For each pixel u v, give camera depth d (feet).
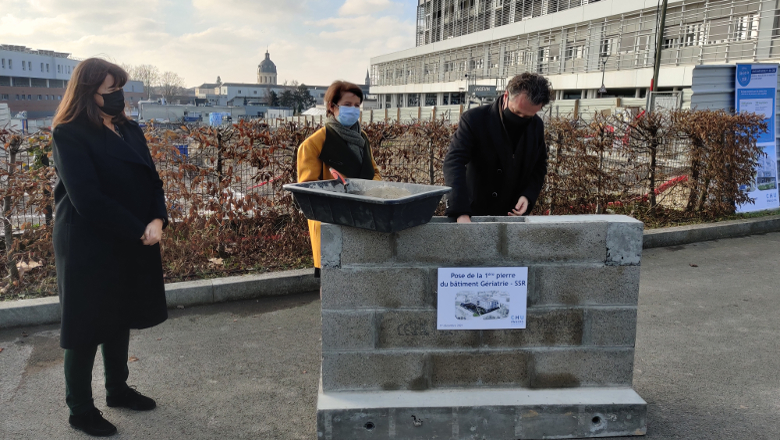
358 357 9.06
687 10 88.17
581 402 9.01
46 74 370.94
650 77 93.30
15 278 16.47
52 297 15.31
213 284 16.49
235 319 15.24
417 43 230.48
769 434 9.38
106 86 8.77
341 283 8.82
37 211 16.85
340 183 9.92
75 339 8.79
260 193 19.42
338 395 9.08
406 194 8.87
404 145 22.31
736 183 27.66
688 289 18.06
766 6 74.69
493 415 8.91
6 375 11.68
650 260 21.84
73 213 8.84
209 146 18.43
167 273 17.75
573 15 116.78
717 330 14.51
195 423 9.85
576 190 25.05
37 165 16.88
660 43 60.80
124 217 8.72
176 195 18.04
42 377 11.60
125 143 9.28
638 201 26.84
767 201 30.40
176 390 11.10
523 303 9.04
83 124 8.75
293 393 11.03
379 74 256.32
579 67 117.08
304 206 8.91
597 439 9.14
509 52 146.30
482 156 11.12
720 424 9.72
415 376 9.17
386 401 8.92
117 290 9.14
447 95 187.93
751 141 27.96
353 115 11.98
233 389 11.18
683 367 12.25
